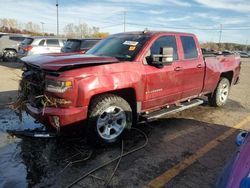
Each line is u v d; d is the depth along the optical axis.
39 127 5.38
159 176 3.85
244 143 2.61
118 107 4.66
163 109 5.76
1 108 6.71
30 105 4.59
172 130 5.59
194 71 6.09
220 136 5.36
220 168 4.11
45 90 4.19
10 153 4.40
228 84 7.60
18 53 16.28
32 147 4.63
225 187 2.16
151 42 5.18
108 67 4.44
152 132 5.44
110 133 4.72
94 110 4.39
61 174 3.82
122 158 4.31
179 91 5.82
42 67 4.17
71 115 4.12
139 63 4.89
